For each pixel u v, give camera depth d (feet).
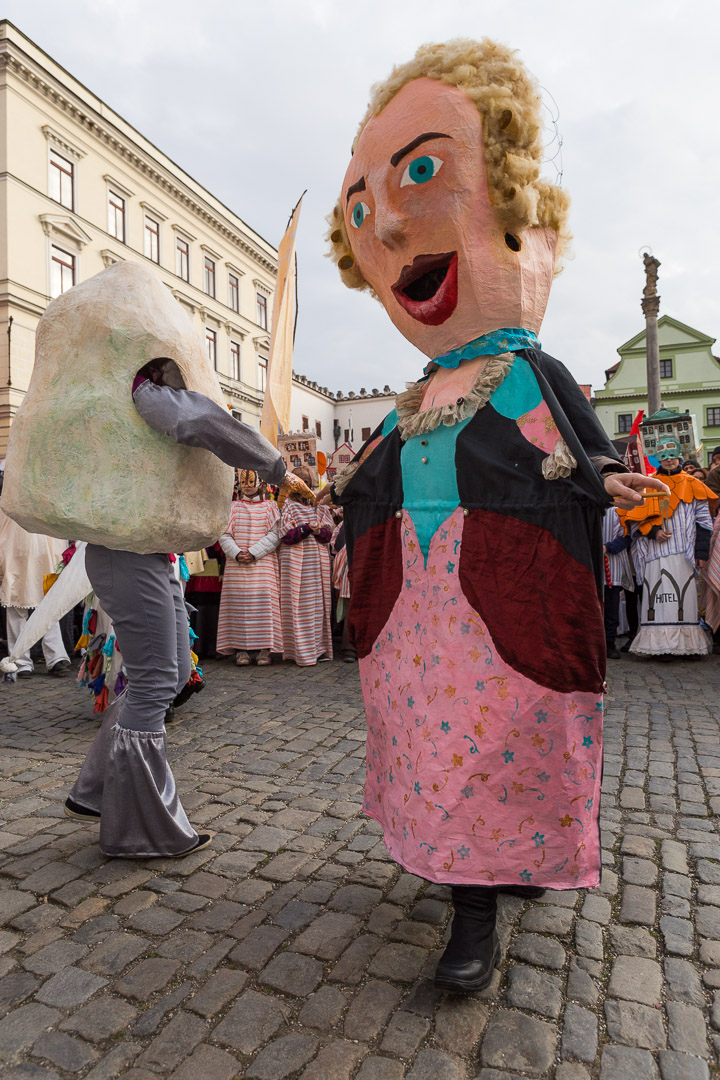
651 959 6.43
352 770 11.55
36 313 66.33
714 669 20.47
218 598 22.76
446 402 6.64
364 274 7.61
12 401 64.23
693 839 8.98
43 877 7.90
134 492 7.63
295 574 21.30
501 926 6.96
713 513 25.03
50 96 67.00
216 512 8.33
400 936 6.74
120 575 8.06
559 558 5.84
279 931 6.83
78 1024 5.54
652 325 45.42
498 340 6.54
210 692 17.62
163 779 8.40
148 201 81.20
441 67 6.40
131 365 7.70
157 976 6.14
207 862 8.29
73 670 20.67
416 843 6.03
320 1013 5.66
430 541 6.39
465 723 5.92
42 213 66.64
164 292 8.21
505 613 5.93
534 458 6.03
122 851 8.26
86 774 8.78
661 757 12.24
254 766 11.78
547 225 6.84
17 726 14.55
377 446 7.35
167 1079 5.00
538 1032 5.45
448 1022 5.56
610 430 115.24
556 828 5.84
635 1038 5.41
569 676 5.81
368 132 6.66
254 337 104.32
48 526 7.84
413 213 6.40
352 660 22.16
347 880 7.86
